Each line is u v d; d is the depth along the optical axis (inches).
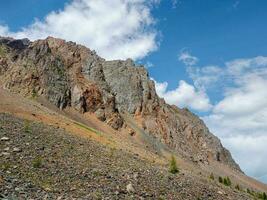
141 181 2037.4
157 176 2304.4
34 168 1710.1
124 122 6973.4
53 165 1856.5
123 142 5182.1
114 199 1549.0
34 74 6117.1
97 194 1551.4
